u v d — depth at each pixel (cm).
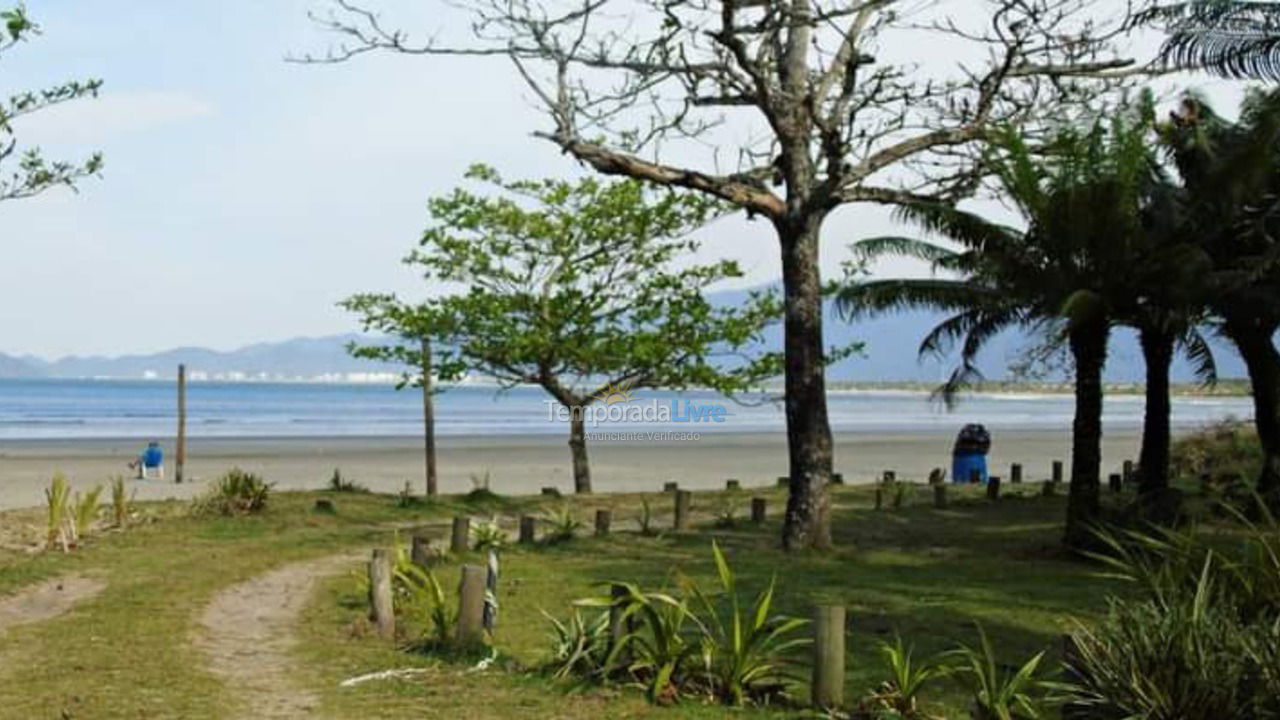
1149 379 2402
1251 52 1667
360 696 920
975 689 893
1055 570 1720
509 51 1745
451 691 934
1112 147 1802
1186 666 766
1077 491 1884
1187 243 1869
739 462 4900
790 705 894
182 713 857
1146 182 2033
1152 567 1174
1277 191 2058
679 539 2058
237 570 1596
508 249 2766
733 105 1872
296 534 2011
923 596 1466
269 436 6219
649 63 1766
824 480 1927
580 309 2773
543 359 2806
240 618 1261
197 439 5769
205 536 1930
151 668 996
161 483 3306
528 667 1008
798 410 1922
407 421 8538
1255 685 757
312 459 4544
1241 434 3488
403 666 1020
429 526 2205
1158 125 1988
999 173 1842
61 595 1389
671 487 2936
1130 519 1942
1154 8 1727
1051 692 906
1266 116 1814
